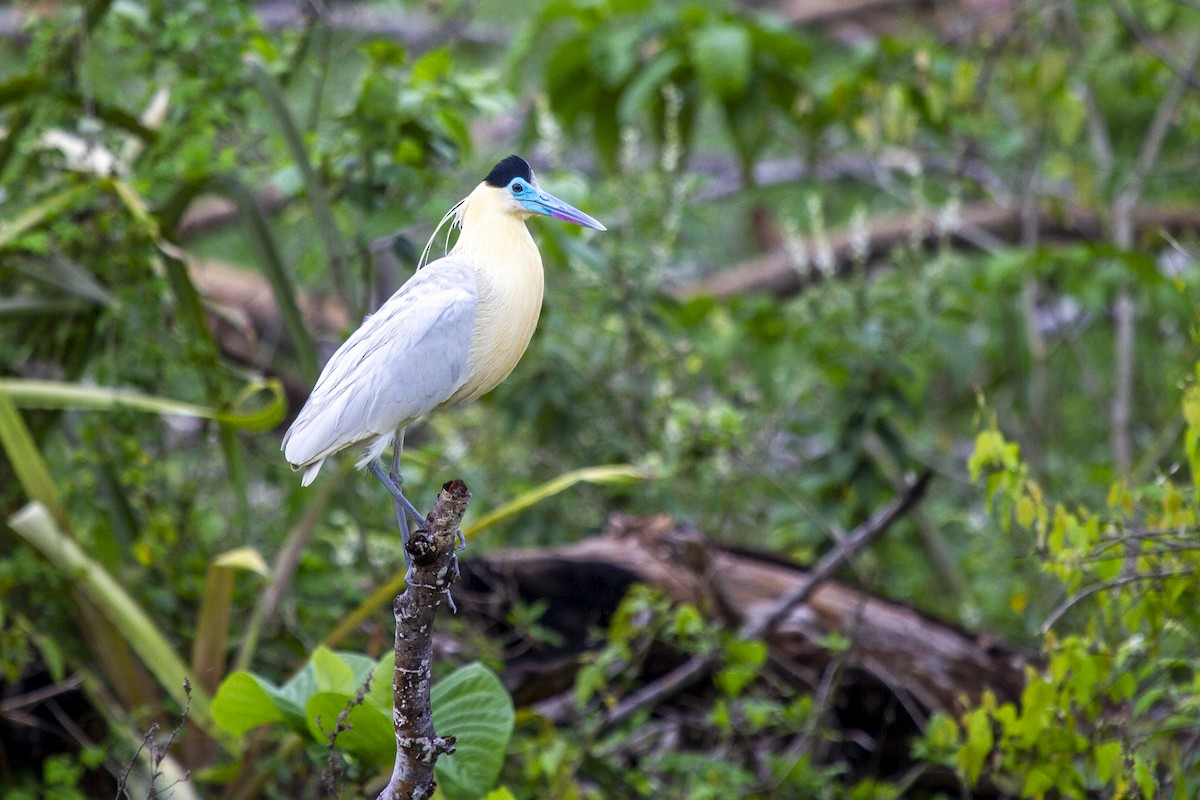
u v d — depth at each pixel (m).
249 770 9.66
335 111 13.67
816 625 11.02
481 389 7.61
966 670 10.87
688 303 14.08
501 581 10.97
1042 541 8.02
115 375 11.12
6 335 11.52
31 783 10.66
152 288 11.11
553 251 12.16
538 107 13.42
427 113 11.73
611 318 13.17
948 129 15.91
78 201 10.84
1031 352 17.14
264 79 10.76
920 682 10.80
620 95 15.95
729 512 12.37
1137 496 8.21
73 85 11.84
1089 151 19.95
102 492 11.08
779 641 10.98
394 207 11.27
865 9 22.78
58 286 10.97
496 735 7.56
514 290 7.44
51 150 11.47
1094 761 8.11
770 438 12.77
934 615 11.37
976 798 10.95
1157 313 16.95
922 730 10.51
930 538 14.91
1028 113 14.20
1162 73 17.20
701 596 10.73
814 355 13.61
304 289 16.86
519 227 7.59
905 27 23.03
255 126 11.89
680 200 13.56
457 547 6.66
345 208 13.48
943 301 13.83
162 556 10.80
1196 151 20.00
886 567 14.50
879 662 10.84
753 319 14.30
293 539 10.30
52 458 11.94
